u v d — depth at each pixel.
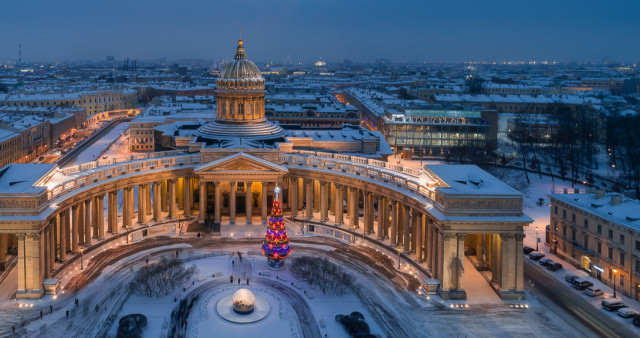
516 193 103.94
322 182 144.50
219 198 144.75
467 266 120.00
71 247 123.94
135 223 142.38
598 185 196.25
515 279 104.81
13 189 103.38
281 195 147.50
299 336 90.19
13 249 121.00
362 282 111.12
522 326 94.75
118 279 110.50
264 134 170.38
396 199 125.25
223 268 116.31
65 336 89.00
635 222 105.12
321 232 141.25
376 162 143.12
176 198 157.25
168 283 105.06
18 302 100.62
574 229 121.25
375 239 132.50
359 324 91.12
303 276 110.56
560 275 116.69
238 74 169.38
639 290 102.75
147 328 90.94
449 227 103.50
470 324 95.25
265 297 102.62
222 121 171.50
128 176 135.25
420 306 101.62
